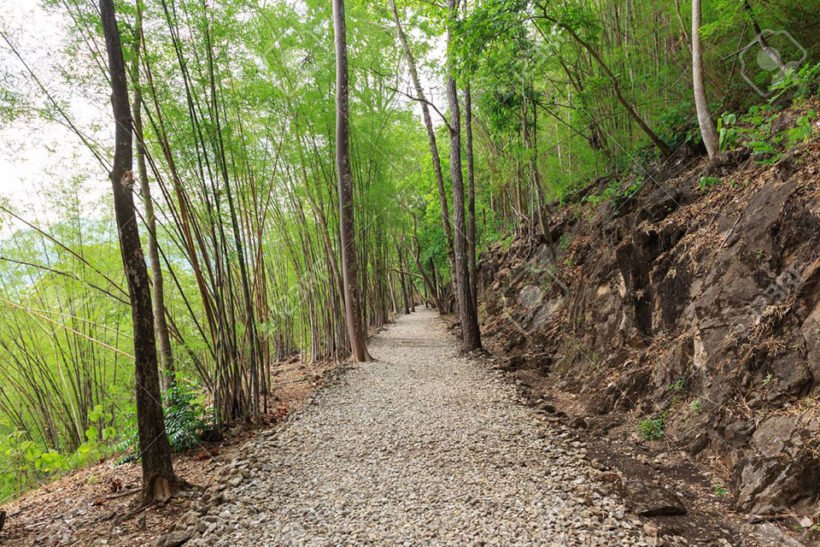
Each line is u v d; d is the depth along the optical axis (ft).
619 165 27.73
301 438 15.78
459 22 20.99
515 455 13.21
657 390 15.21
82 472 17.17
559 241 31.40
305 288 36.83
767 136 15.69
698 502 10.34
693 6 17.01
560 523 9.28
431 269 78.59
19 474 17.78
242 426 17.81
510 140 31.96
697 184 18.03
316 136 31.99
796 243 12.02
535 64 26.23
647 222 19.04
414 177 56.49
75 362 26.27
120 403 27.63
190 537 9.57
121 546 9.65
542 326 28.19
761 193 13.89
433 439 14.93
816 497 8.75
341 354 35.04
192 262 16.14
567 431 15.21
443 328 50.34
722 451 11.63
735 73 20.43
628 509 9.87
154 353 11.62
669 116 22.52
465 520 9.64
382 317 59.62
